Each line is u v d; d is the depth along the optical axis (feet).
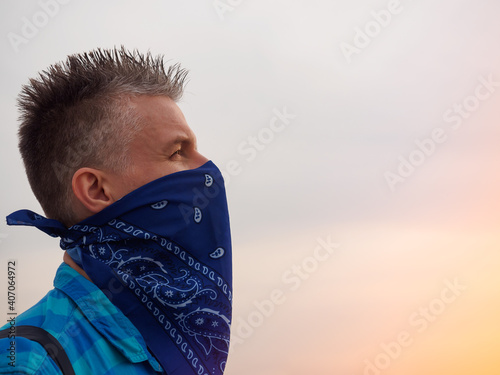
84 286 3.64
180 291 3.86
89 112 3.93
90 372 3.25
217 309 4.01
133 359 3.46
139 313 3.71
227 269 4.15
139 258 3.89
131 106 3.99
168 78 4.25
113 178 3.93
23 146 4.14
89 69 4.03
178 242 4.01
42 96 4.03
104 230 3.86
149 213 3.93
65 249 3.98
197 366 3.77
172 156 4.15
